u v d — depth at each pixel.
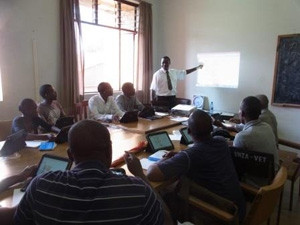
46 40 3.64
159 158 1.86
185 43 5.14
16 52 3.35
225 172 1.60
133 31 5.05
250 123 2.02
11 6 3.23
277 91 4.14
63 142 2.21
